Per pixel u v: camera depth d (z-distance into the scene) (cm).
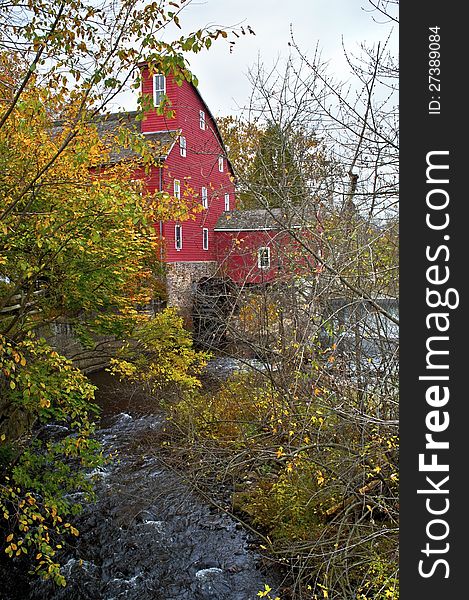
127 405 1366
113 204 574
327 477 526
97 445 780
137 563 760
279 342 591
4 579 726
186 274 2456
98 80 438
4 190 586
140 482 909
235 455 606
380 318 468
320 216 508
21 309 728
